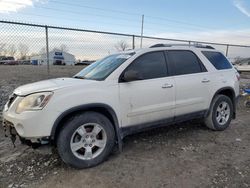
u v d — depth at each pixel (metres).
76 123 3.54
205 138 4.90
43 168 3.69
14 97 3.73
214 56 5.43
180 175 3.40
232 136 5.03
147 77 4.25
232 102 5.59
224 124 5.41
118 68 4.05
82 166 3.61
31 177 3.44
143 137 4.96
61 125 3.55
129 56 4.27
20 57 8.15
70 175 3.46
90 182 3.27
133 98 4.04
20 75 9.72
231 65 5.74
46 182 3.29
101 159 3.76
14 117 3.45
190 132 5.27
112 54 4.91
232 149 4.32
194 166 3.66
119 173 3.49
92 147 3.72
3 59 8.02
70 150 3.51
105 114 3.93
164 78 4.42
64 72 8.57
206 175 3.38
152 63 4.39
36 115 3.31
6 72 9.91
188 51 4.95
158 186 3.13
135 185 3.17
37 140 3.36
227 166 3.64
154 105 4.27
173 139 4.85
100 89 3.75
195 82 4.80
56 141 3.54
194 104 4.82
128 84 4.01
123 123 3.99
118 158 3.98
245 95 8.80
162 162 3.81
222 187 3.07
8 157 4.11
